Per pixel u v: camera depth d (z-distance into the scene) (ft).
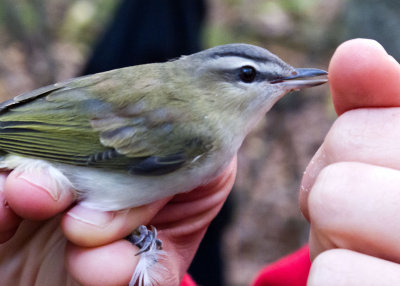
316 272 0.54
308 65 1.76
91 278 0.62
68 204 0.66
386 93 0.56
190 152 0.68
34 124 0.70
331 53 1.77
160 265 0.67
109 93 0.70
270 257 1.36
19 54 1.68
